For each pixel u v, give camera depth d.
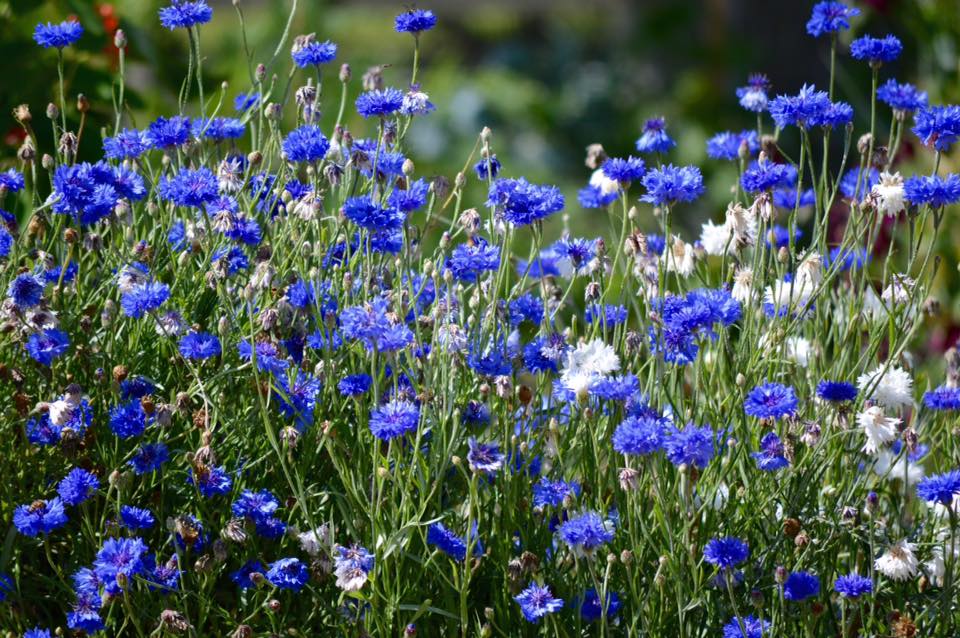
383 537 2.75
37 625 2.74
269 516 2.77
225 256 2.84
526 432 2.90
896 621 2.80
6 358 2.85
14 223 2.90
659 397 2.85
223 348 2.82
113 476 2.73
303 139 2.87
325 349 2.79
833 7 3.04
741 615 2.83
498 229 2.95
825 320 3.02
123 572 2.68
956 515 2.83
